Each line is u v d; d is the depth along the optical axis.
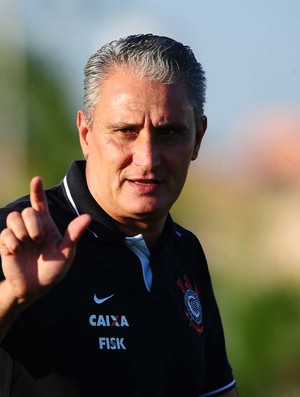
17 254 8.53
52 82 22.97
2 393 9.45
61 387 9.57
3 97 23.08
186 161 10.29
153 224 10.48
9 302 8.63
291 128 24.09
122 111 9.95
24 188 22.98
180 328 10.69
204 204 23.97
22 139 23.11
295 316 23.08
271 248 23.58
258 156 23.91
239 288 23.42
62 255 8.55
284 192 23.53
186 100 10.14
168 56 10.05
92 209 10.31
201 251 12.05
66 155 23.22
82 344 9.73
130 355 9.95
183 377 10.64
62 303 9.73
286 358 23.02
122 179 10.11
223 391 12.16
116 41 10.27
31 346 9.52
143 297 10.29
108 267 10.15
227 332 23.19
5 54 22.89
